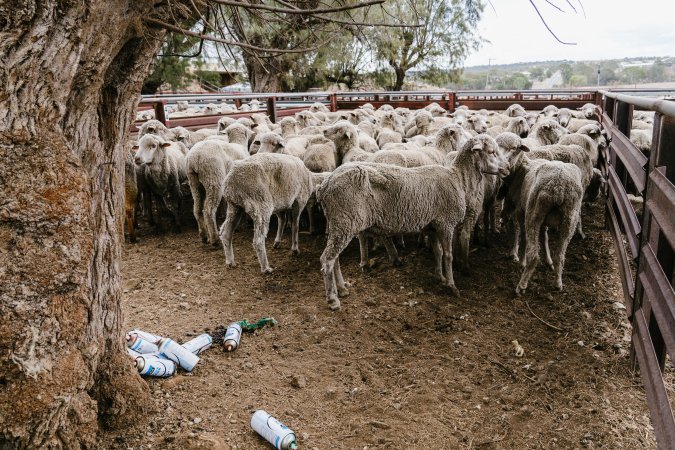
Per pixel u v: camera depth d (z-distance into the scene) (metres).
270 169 5.71
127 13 2.29
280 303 5.07
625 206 5.14
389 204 4.76
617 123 6.75
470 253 6.39
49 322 2.11
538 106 17.66
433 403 3.46
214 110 15.64
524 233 5.79
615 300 5.01
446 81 27.14
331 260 4.77
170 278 5.79
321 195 4.73
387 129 10.44
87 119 2.52
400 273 5.75
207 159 6.64
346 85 26.36
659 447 2.61
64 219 2.10
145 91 23.02
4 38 1.83
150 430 3.06
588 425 3.20
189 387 3.53
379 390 3.62
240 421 3.21
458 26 21.00
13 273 1.99
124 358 3.11
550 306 4.94
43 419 2.17
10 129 1.94
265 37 3.91
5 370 2.01
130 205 7.08
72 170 2.15
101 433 2.98
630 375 3.75
